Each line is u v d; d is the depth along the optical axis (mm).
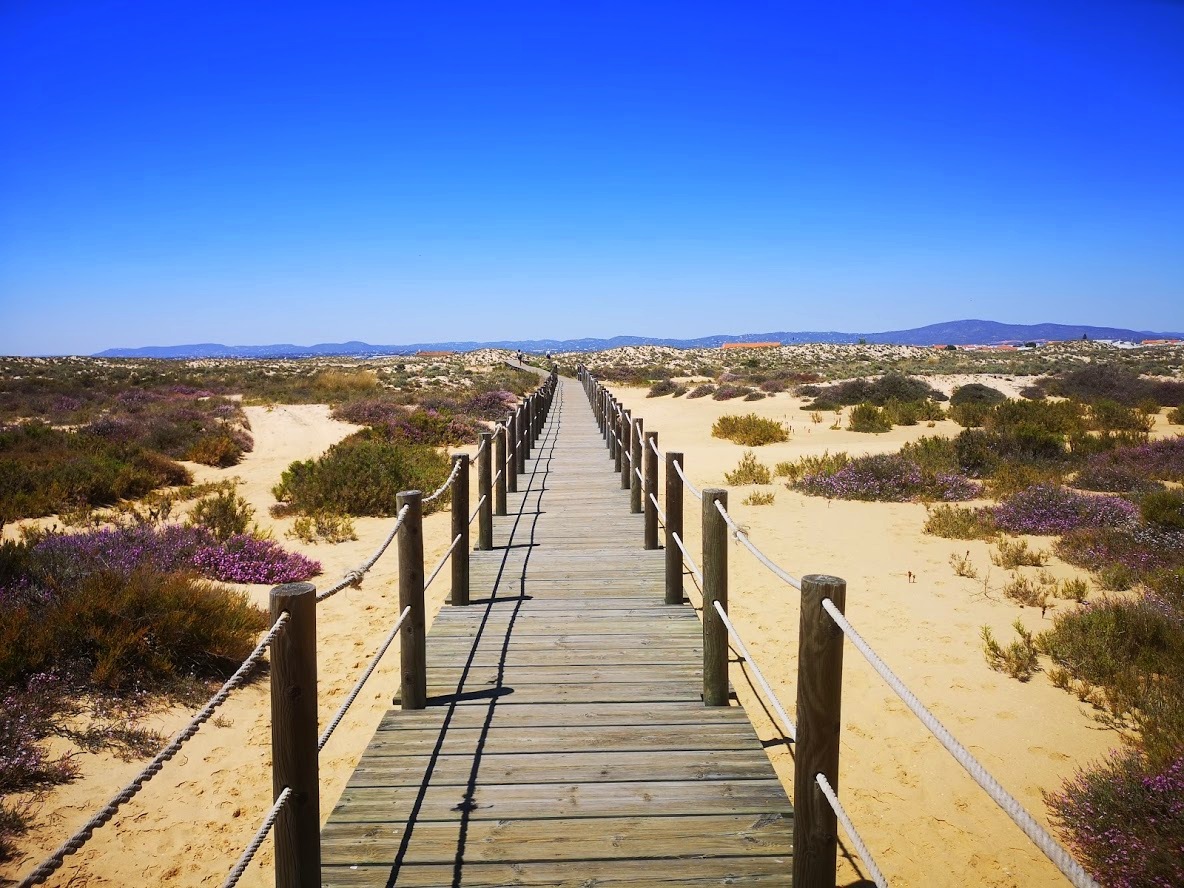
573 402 36250
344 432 24000
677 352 119250
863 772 4668
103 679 5355
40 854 3865
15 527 10906
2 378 42219
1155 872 3590
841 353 102438
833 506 12219
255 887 3697
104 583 6117
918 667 6043
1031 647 6207
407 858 3283
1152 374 44531
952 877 3752
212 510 10961
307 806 2732
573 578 7531
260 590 8141
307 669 2705
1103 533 9203
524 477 14000
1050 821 4176
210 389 38750
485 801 3707
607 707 4723
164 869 3820
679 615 6418
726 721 4535
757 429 20625
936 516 10625
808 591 2682
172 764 4762
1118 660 5793
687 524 11148
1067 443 17328
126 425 20359
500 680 5137
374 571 9133
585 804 3676
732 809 3639
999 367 58312
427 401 31016
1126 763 4297
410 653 4703
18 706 4922
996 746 4910
